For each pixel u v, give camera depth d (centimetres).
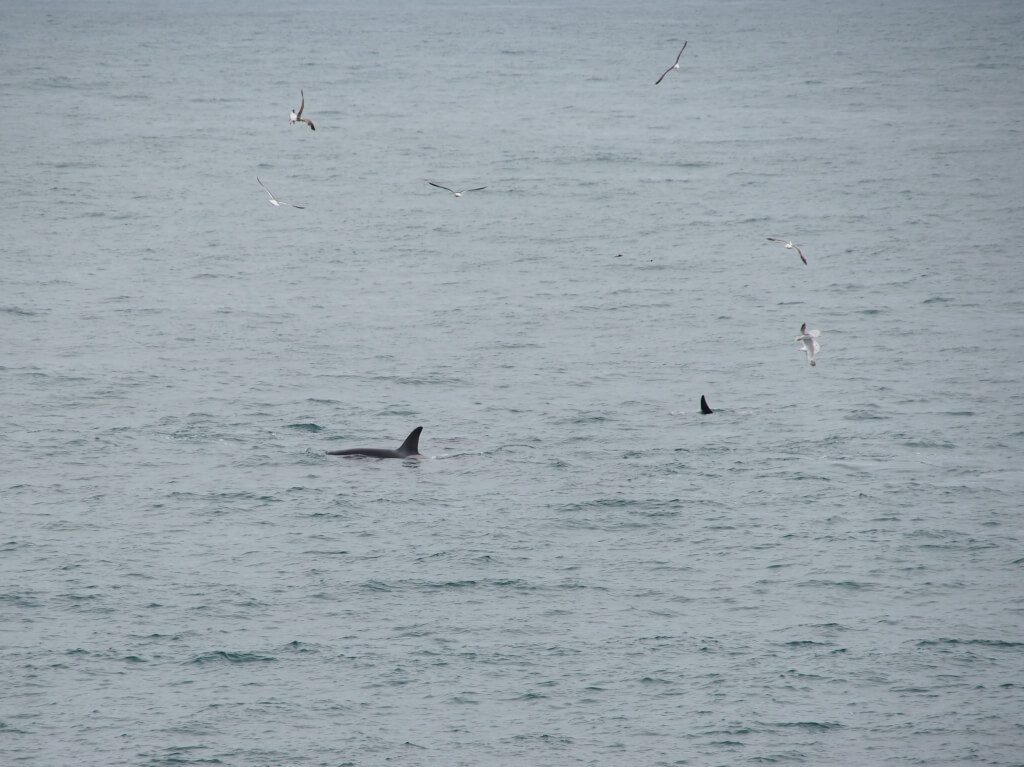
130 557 11612
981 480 13838
